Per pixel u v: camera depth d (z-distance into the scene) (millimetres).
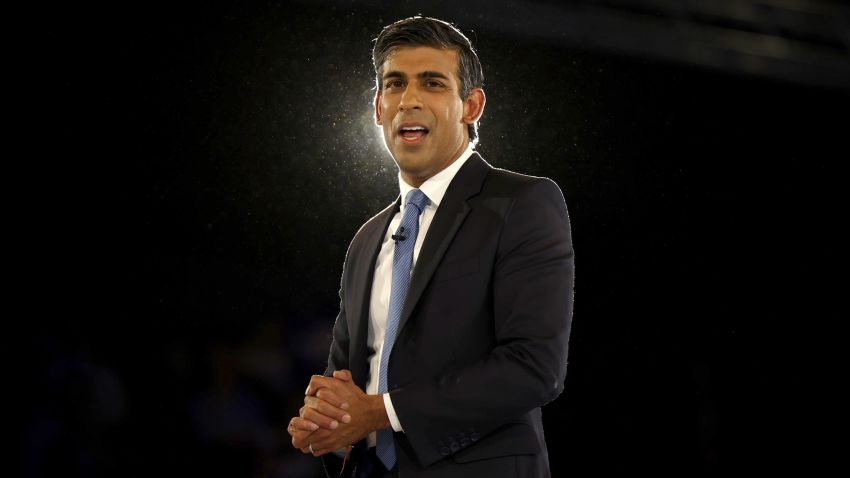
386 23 7492
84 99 8078
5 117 8047
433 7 7723
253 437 8211
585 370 8750
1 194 8258
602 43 8406
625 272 8633
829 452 10039
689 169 8766
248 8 7656
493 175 3936
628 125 8453
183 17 7816
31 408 8359
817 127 9242
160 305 8461
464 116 4094
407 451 3498
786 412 9281
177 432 8320
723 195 8930
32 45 7969
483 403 3379
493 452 3477
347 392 3441
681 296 8852
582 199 8305
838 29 9336
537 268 3600
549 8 8164
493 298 3637
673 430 8906
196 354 8391
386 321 3814
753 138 9078
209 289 8336
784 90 9156
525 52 8078
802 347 9281
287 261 7945
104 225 8383
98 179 8289
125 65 7965
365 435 3457
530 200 3721
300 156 7590
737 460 9070
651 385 8859
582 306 8648
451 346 3557
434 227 3764
